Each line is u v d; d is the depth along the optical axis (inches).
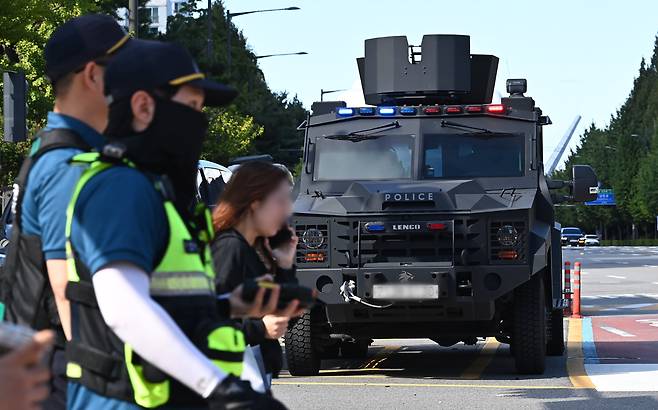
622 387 1242.0
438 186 1355.8
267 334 530.9
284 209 528.4
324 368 1494.8
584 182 1441.9
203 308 339.0
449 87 1525.6
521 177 1401.3
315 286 1326.3
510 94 1504.7
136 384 334.3
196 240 349.4
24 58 3225.9
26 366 248.8
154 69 339.9
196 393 338.0
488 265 1304.1
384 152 1434.5
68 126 383.9
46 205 361.1
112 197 324.5
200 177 1761.8
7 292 380.5
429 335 1389.0
